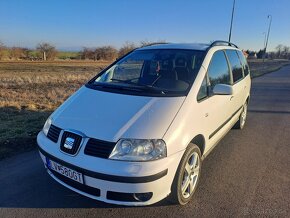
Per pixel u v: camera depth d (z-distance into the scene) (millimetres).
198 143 3824
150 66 4242
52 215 3236
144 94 3506
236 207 3451
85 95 3732
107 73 4395
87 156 2939
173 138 3027
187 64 4031
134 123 3031
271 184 4031
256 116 8016
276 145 5629
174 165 3033
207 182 4039
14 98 10211
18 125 6188
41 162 4512
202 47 4422
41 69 29969
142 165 2838
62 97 10672
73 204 3436
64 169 3092
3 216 3197
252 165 4656
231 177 4215
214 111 4027
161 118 3105
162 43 4973
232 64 5191
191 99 3457
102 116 3186
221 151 5230
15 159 4594
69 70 29234
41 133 3559
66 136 3131
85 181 2965
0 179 3961
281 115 8227
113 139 2900
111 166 2834
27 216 3209
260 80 19062
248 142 5750
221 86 3830
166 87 3717
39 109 8188
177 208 3391
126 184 2828
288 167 4617
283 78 20875
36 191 3695
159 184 2918
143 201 2986
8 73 23656
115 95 3568
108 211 3314
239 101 5648
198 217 3246
